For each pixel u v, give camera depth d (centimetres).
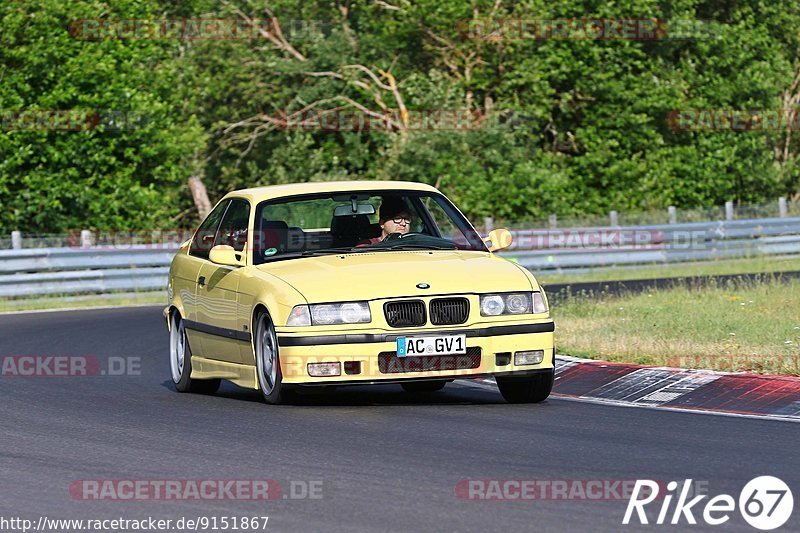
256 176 9794
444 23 9162
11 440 2317
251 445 2192
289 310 2523
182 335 3092
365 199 2878
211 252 2753
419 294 2525
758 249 8144
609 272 7569
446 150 8825
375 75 9412
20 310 5797
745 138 10100
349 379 2494
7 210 7662
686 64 10038
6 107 7531
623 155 9644
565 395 2830
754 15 10794
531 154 9344
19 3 7669
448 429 2323
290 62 9262
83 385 3197
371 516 1662
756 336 3409
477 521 1625
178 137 8156
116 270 6431
